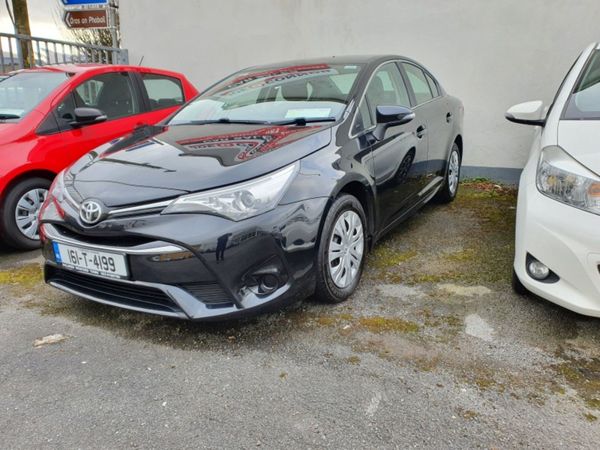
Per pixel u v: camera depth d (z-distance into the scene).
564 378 2.15
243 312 2.30
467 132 5.68
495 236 3.95
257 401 2.04
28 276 3.46
